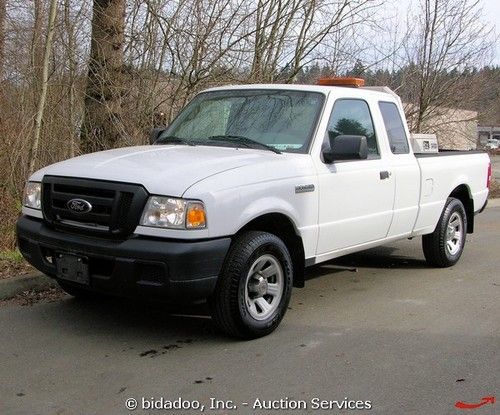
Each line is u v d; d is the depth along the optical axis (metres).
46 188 4.84
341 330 5.21
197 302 4.54
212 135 5.82
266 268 4.96
